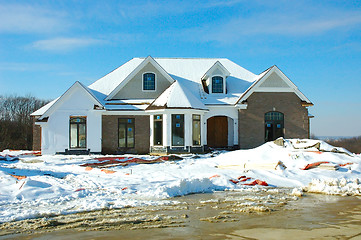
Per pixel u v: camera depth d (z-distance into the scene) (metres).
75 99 27.55
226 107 29.42
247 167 18.42
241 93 31.00
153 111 27.48
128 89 30.25
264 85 29.41
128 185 14.02
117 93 30.12
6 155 26.41
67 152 27.33
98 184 14.30
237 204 11.38
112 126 28.30
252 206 11.05
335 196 12.86
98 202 11.27
